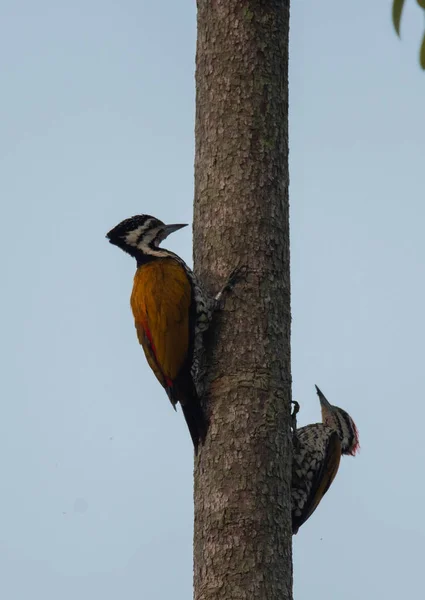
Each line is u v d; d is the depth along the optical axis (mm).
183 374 11281
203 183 11352
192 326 10969
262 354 10430
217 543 9539
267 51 11586
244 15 11625
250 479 9750
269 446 9945
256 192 11078
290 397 10484
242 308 10648
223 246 10969
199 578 9602
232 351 10469
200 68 11766
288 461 10109
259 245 10906
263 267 10836
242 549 9445
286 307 10852
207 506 9797
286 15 11906
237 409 10102
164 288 11609
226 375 10359
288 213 11336
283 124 11531
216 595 9328
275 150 11312
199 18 11938
